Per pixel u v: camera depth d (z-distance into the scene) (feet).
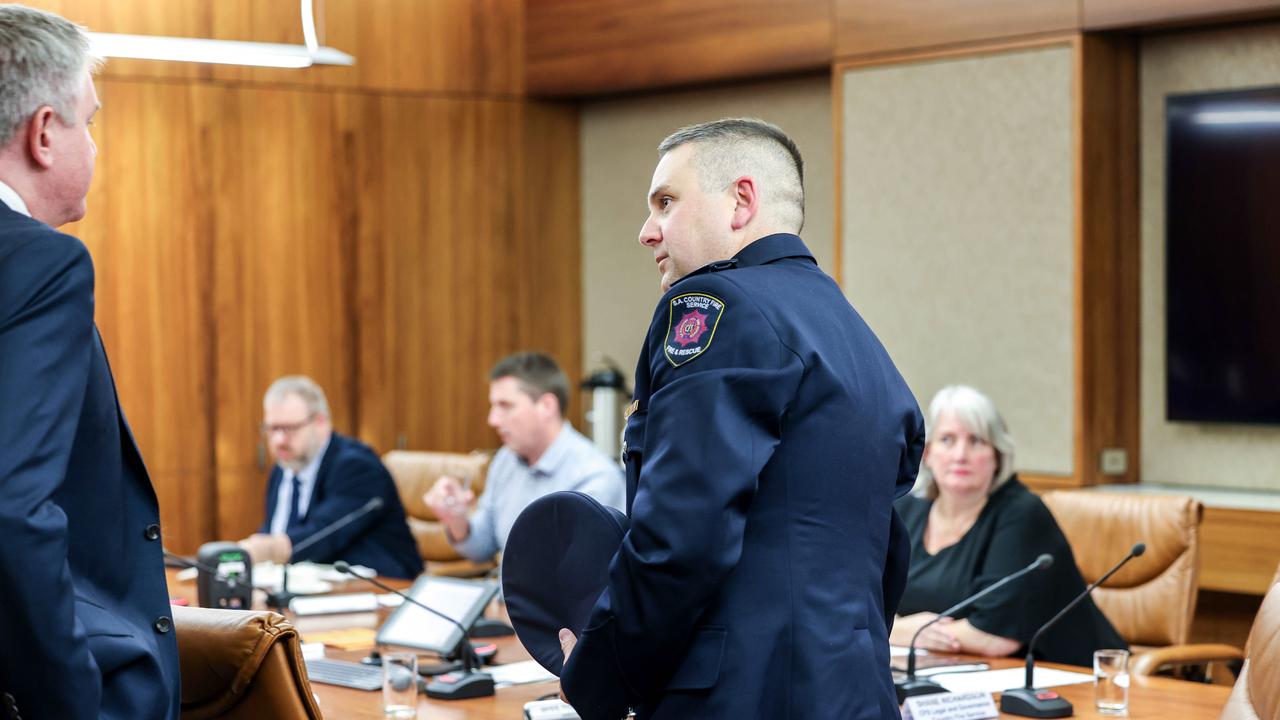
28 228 5.08
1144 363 17.52
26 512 4.71
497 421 13.11
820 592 5.48
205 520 20.36
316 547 14.58
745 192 5.90
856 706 5.44
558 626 6.23
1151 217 17.40
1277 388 16.40
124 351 19.76
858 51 18.67
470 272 22.39
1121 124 17.30
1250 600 16.14
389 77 21.61
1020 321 17.40
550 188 23.02
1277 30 16.31
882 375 5.88
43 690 4.84
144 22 19.45
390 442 21.81
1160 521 12.16
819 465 5.52
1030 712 8.32
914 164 18.21
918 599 11.02
